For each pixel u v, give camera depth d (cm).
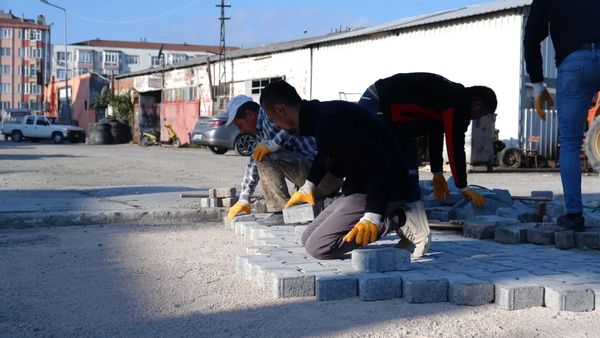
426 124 517
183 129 3766
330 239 450
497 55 2034
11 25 10288
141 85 4278
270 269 435
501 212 691
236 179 1373
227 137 2369
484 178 1578
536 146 1970
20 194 989
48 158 2152
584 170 1772
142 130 3925
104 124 3947
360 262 430
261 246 530
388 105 511
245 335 344
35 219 722
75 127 4219
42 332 351
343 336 341
